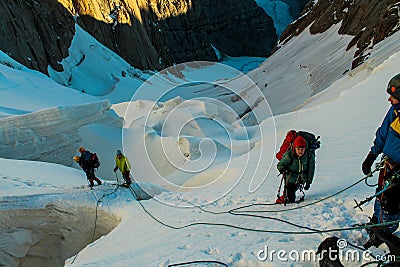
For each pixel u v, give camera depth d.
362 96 11.88
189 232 4.84
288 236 4.02
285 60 46.12
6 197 8.78
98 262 4.56
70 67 55.06
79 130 19.44
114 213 8.20
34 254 9.27
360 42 33.06
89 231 8.92
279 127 12.25
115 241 6.11
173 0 101.06
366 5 38.12
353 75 19.70
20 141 17.12
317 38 45.41
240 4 123.81
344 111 10.89
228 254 3.76
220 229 4.68
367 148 6.96
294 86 36.62
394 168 3.28
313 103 18.64
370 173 3.60
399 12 27.28
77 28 60.75
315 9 52.34
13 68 37.47
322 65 36.22
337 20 44.12
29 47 46.53
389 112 3.37
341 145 7.56
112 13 70.62
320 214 4.52
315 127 10.20
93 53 60.72
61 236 9.21
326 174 5.98
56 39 53.97
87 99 37.34
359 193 4.88
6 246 8.80
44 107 25.62
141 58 72.50
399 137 3.22
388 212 3.30
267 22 132.38
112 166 18.34
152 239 5.25
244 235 4.26
